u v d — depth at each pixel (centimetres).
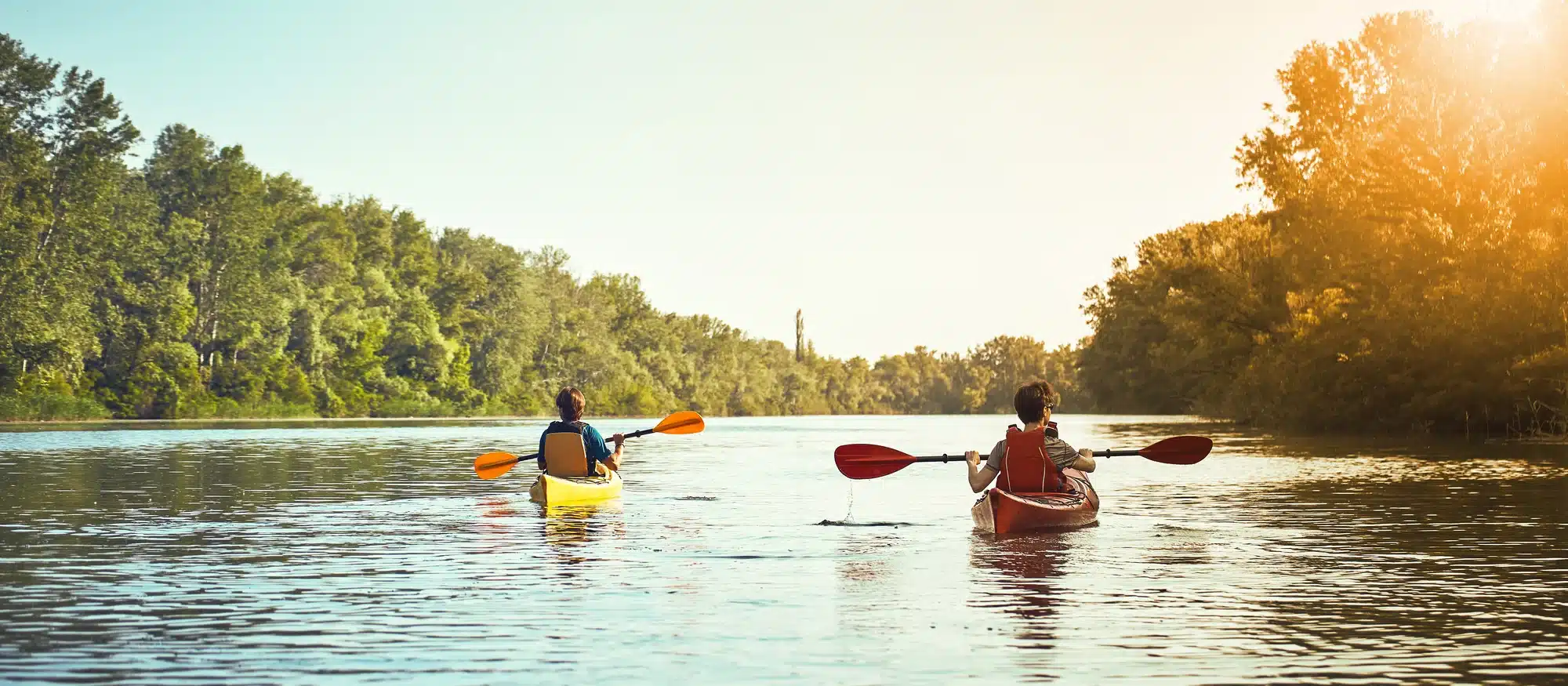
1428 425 4159
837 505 1430
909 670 578
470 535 1114
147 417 7925
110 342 8075
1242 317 5569
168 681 559
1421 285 4100
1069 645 631
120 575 860
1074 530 1152
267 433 4731
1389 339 4103
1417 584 825
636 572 880
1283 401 4653
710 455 2973
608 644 635
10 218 7050
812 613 718
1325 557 965
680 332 16525
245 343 8638
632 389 13262
